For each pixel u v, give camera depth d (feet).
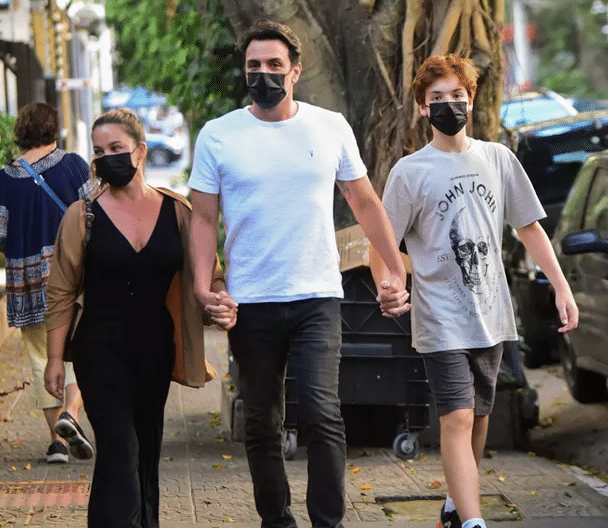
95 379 39.04
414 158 42.27
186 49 92.84
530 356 94.32
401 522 48.34
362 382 60.13
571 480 55.67
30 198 56.85
